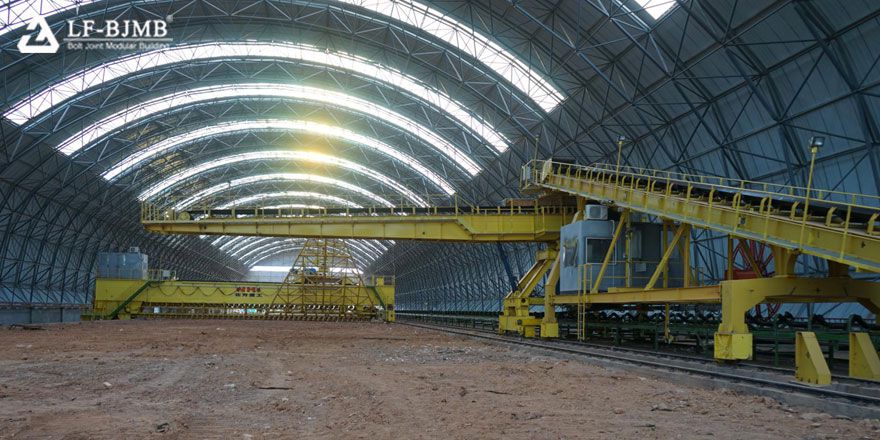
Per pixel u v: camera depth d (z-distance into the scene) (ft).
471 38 148.46
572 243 92.99
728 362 56.54
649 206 74.54
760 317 81.15
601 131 144.25
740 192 61.98
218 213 120.16
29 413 33.94
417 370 59.31
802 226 51.85
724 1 93.56
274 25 160.86
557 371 59.06
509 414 34.88
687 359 64.69
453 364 66.28
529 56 141.90
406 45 160.86
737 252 111.24
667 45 110.32
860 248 47.11
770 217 55.77
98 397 40.29
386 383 48.73
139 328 138.21
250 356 73.00
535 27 131.75
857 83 82.23
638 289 77.30
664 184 80.53
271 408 36.47
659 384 50.16
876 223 58.03
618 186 81.35
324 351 82.53
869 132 82.23
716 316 99.71
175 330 130.62
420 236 114.42
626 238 85.81
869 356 47.14
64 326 145.38
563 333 113.91
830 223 52.44
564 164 99.50
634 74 123.13
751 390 44.62
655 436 29.45
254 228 118.32
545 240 111.14
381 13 149.89
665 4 103.76
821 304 96.12
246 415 34.19
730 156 109.60
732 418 34.81
